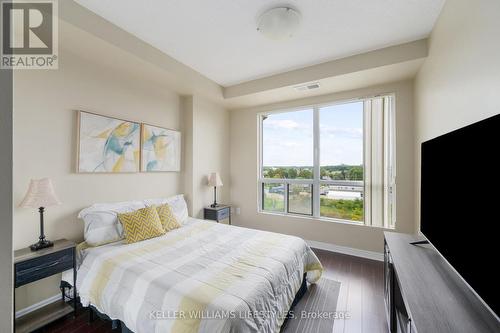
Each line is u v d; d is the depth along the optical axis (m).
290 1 1.83
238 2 1.85
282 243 2.24
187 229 2.67
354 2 1.84
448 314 0.98
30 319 1.82
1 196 0.50
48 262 1.80
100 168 2.47
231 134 4.43
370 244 3.15
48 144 2.11
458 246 1.13
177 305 1.33
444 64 1.79
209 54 2.70
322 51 2.62
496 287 0.82
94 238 2.14
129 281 1.60
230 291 1.41
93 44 2.11
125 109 2.75
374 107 3.15
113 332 1.76
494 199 0.85
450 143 1.27
